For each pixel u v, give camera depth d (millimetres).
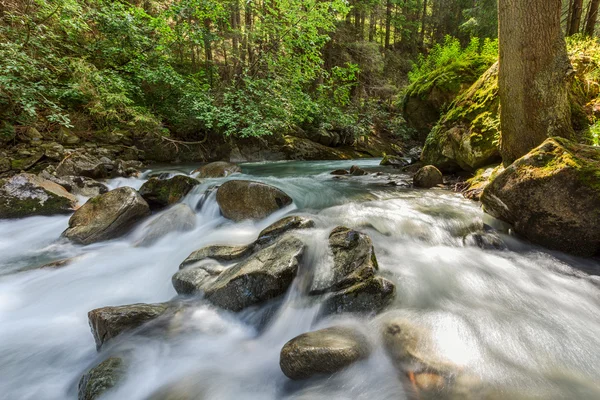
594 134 4156
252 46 12016
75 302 3268
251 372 2248
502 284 3023
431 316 2494
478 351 2113
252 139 13367
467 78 8758
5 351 2580
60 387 2254
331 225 4094
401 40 27078
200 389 2104
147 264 4086
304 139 15320
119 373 2119
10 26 7684
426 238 3848
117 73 9633
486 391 1778
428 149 7645
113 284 3604
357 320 2496
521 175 3508
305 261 3029
